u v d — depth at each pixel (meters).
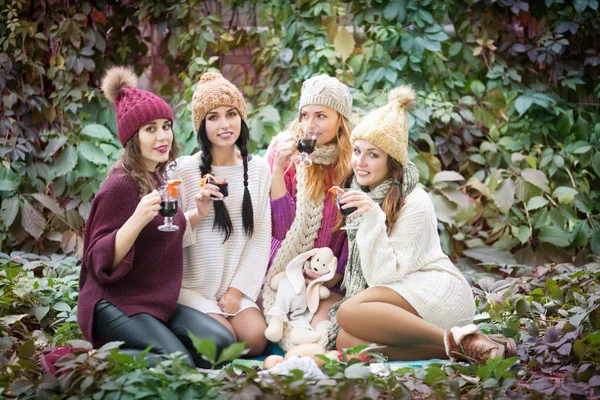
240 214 3.93
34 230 5.66
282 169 4.00
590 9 5.82
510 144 5.80
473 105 5.92
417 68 5.75
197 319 3.64
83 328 3.54
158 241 3.58
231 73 6.15
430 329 3.47
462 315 3.66
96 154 5.78
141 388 2.77
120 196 3.52
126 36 6.07
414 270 3.69
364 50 5.83
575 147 5.79
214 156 3.96
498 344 3.34
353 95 5.65
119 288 3.53
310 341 3.75
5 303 4.17
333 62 5.68
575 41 5.93
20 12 5.91
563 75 5.96
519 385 3.02
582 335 3.55
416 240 3.67
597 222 5.73
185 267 3.89
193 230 3.82
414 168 3.82
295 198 4.14
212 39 5.88
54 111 5.96
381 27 5.73
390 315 3.50
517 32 6.00
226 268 3.91
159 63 6.20
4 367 3.10
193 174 3.92
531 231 5.70
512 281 4.84
